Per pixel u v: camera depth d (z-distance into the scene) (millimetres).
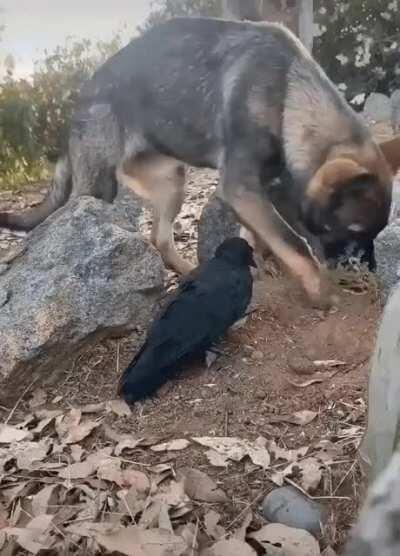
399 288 637
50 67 1355
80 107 1248
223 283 977
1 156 1566
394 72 1951
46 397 989
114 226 1048
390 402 585
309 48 1404
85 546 738
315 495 787
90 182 1258
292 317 1084
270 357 1010
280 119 1126
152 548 718
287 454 842
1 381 975
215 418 919
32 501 805
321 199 1103
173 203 1273
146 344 970
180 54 1171
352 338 1030
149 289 1042
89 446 896
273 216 1131
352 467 801
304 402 930
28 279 1028
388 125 1782
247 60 1139
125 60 1196
